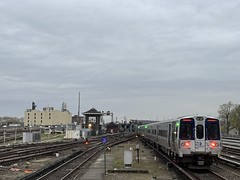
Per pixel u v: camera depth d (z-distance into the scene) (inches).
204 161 940.6
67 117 7642.7
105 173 833.5
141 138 3112.7
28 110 7509.8
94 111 4483.3
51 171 863.1
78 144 2415.1
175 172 891.4
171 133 1103.0
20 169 956.0
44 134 4414.4
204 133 939.3
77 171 901.8
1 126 6141.7
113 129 5526.6
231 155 1414.9
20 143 2522.1
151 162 1146.0
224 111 4690.0
